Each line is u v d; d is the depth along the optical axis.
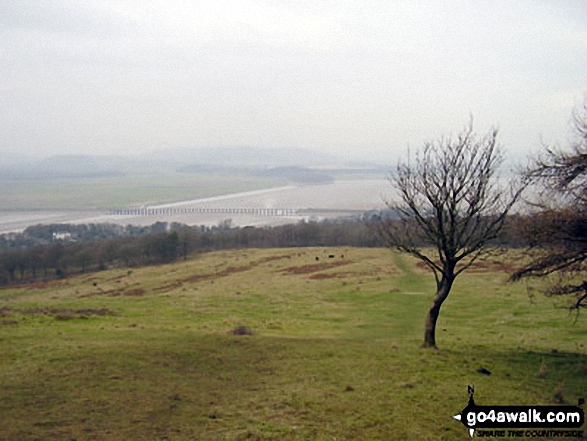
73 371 18.72
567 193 20.42
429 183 24.31
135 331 28.19
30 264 106.69
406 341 27.28
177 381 18.20
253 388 17.75
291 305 46.75
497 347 25.70
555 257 20.98
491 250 24.72
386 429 13.96
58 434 13.00
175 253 116.25
